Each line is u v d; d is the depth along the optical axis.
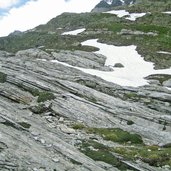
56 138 31.73
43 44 119.62
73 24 172.50
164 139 41.84
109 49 97.38
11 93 44.72
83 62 79.50
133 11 155.38
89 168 26.78
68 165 26.19
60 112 43.69
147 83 68.69
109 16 158.75
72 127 40.38
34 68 60.38
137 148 36.75
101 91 57.56
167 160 33.94
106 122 44.34
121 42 105.06
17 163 23.62
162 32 115.50
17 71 53.34
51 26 188.75
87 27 133.38
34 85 49.09
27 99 45.12
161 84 69.38
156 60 87.31
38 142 28.98
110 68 79.12
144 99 56.34
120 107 49.41
